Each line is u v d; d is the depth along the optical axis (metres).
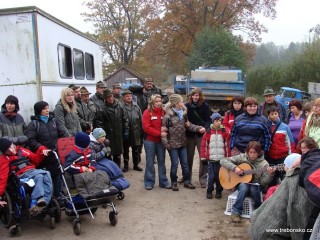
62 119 6.07
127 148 8.33
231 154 6.03
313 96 17.88
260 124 5.85
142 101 9.41
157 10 37.94
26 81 6.21
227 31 31.14
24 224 5.25
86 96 7.53
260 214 3.56
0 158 4.70
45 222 5.34
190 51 34.94
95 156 5.87
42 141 5.54
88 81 9.14
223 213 5.69
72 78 7.91
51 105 6.67
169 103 6.78
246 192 5.34
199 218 5.49
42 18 6.36
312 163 2.96
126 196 6.52
